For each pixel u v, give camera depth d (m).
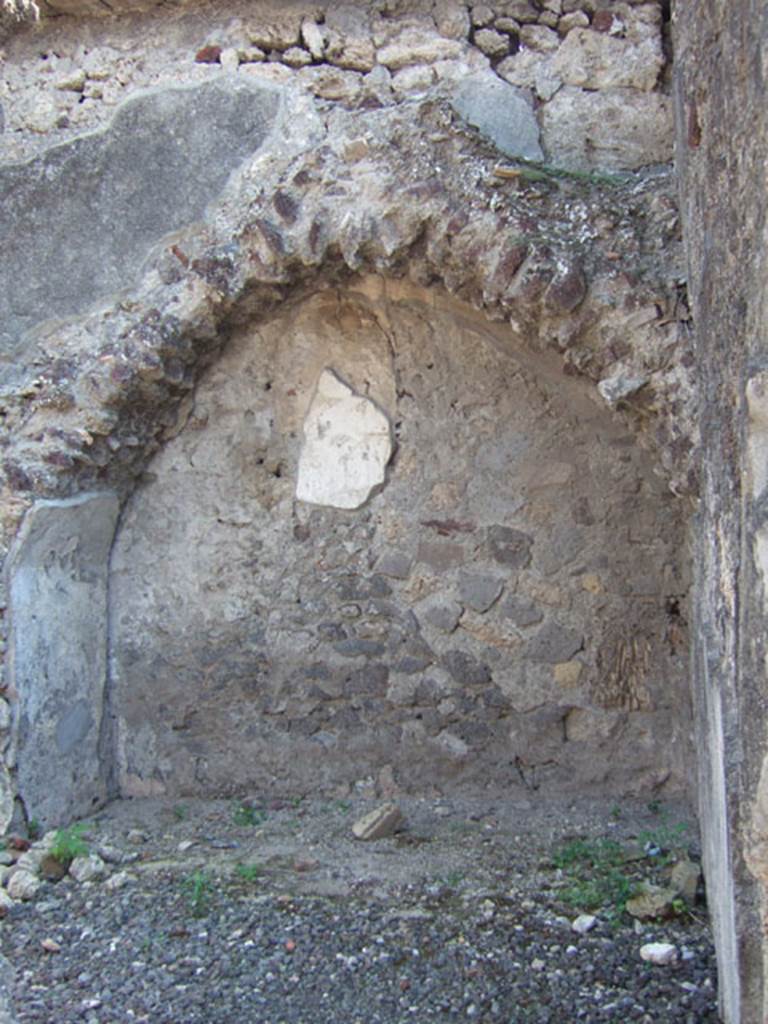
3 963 2.89
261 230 3.60
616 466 3.94
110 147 3.88
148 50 3.91
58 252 3.90
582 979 2.72
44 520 3.80
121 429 3.95
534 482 4.01
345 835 3.79
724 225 2.21
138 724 4.30
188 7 3.90
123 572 4.28
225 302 3.75
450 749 4.11
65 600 4.01
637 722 3.98
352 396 4.12
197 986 2.76
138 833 3.85
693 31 2.55
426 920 3.09
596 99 3.78
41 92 3.96
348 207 3.50
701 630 2.85
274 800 4.19
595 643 3.99
